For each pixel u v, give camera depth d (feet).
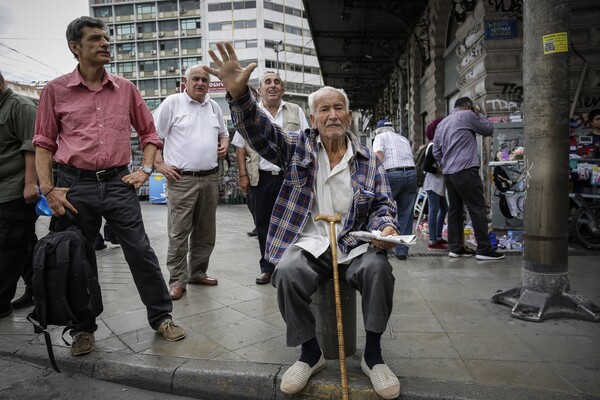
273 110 13.92
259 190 13.35
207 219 13.35
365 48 49.39
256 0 231.30
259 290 13.08
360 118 127.44
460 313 10.68
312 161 8.17
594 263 15.31
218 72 7.36
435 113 31.22
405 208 17.04
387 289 7.32
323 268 8.05
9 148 11.12
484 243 16.25
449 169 16.20
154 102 248.11
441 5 29.19
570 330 9.52
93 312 8.67
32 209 11.55
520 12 20.40
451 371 7.76
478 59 21.70
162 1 243.60
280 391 7.58
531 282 10.61
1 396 8.04
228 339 9.46
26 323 11.14
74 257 8.45
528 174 10.69
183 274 12.70
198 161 12.66
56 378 8.69
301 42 247.70
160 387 8.13
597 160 18.22
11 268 11.43
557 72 10.24
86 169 9.18
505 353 8.45
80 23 8.79
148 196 53.42
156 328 9.70
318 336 8.29
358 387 7.34
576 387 7.14
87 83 9.25
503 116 20.76
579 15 19.62
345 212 8.25
